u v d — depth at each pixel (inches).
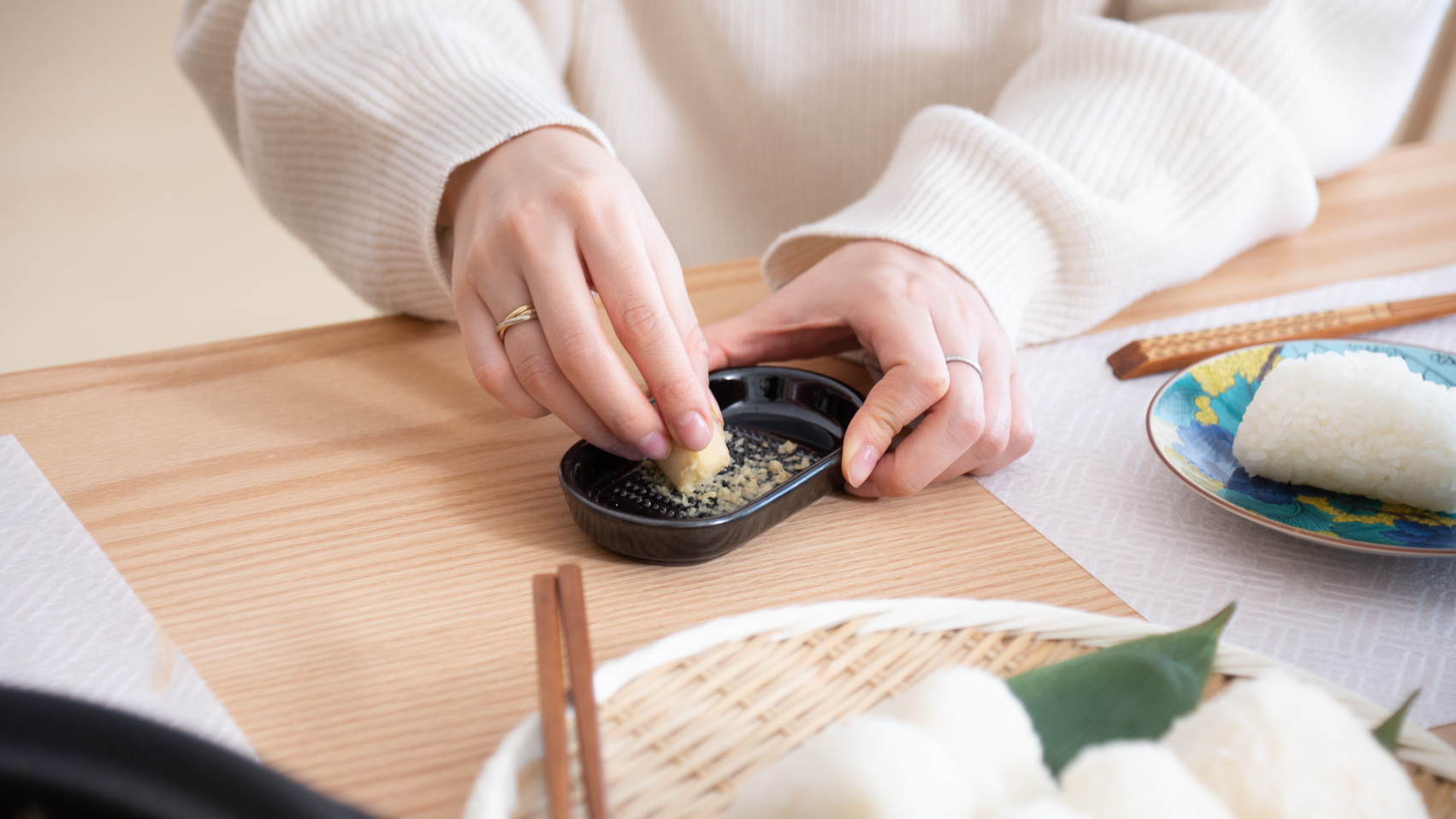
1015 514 24.5
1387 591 23.0
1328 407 24.2
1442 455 23.6
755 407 26.3
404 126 28.9
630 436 23.8
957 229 28.2
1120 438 26.4
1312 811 18.0
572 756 19.1
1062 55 32.5
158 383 27.6
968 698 18.6
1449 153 37.7
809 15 36.5
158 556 23.3
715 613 22.6
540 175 26.0
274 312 80.6
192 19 35.4
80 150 99.9
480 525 24.2
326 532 23.9
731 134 38.8
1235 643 22.1
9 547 23.3
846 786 17.1
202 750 12.4
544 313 24.2
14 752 12.0
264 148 31.6
